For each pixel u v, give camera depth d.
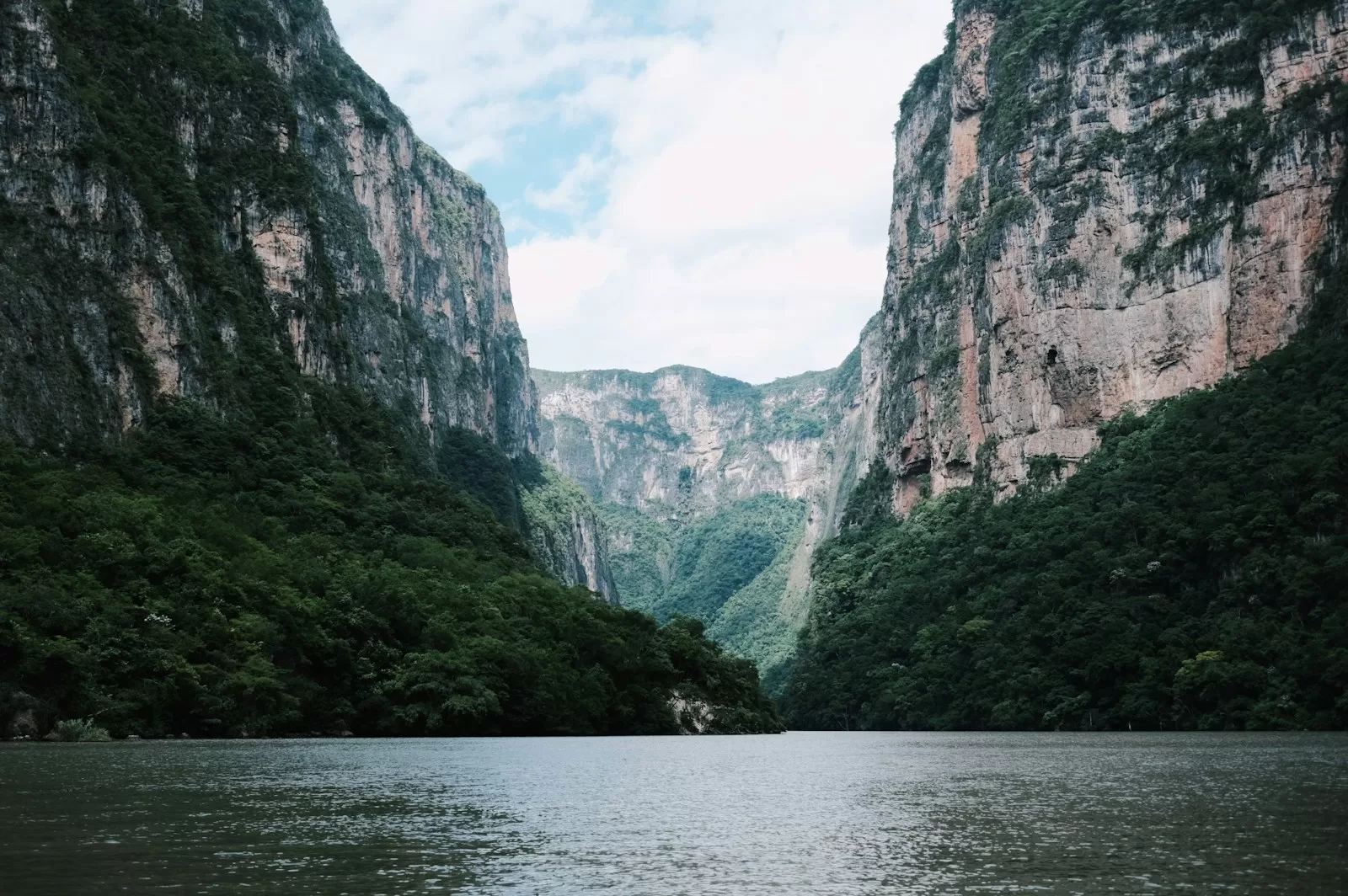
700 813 47.91
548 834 41.50
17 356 116.56
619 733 131.38
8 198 124.44
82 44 153.38
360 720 106.44
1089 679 146.50
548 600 139.25
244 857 35.25
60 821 40.88
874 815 46.88
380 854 36.53
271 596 104.00
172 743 82.44
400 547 138.62
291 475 139.75
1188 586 149.38
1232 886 31.88
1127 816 45.28
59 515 99.75
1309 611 131.88
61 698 83.44
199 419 133.38
